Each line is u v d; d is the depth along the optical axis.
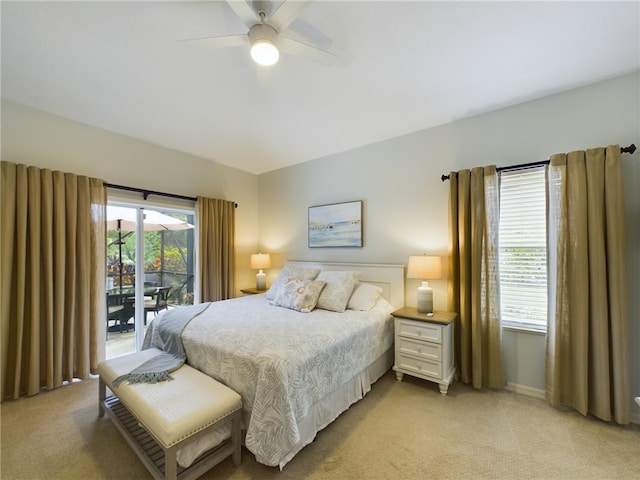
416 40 1.74
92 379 2.70
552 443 1.79
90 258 2.77
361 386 2.33
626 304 1.95
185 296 3.79
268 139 3.30
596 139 2.19
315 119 2.81
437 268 2.62
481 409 2.18
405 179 3.15
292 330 2.09
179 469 1.45
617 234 1.97
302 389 1.66
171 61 1.93
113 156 3.05
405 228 3.15
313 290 2.87
